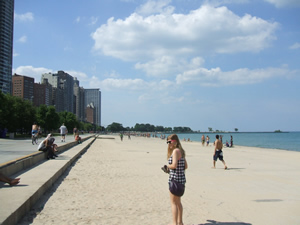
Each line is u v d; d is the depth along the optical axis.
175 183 6.11
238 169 17.36
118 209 8.06
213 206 8.69
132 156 26.47
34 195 7.88
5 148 22.56
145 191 10.66
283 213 7.98
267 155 29.28
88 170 15.97
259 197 9.95
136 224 6.72
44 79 179.25
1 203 6.67
